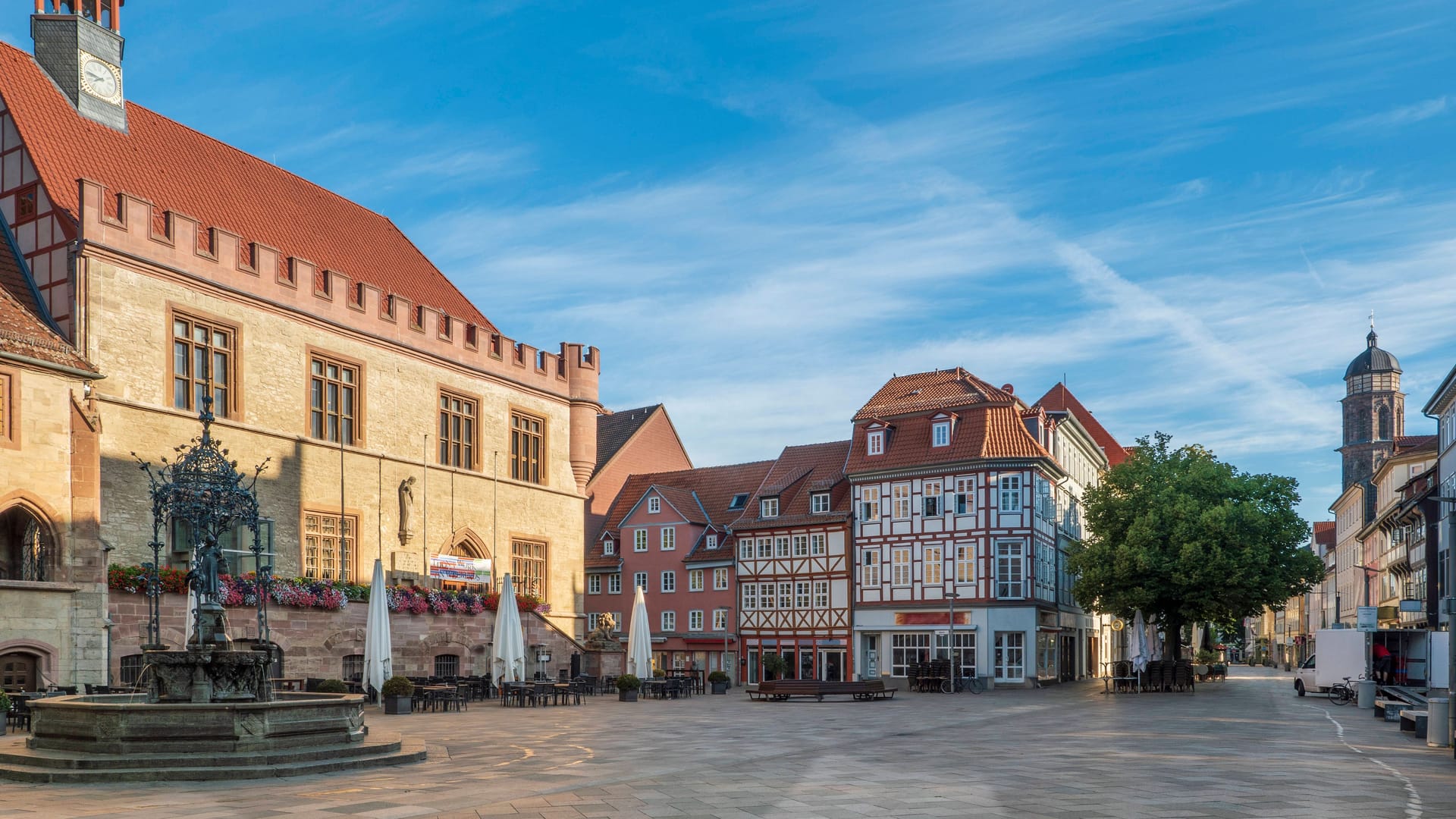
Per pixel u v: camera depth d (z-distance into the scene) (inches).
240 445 1590.8
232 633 1477.6
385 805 608.7
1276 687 2380.7
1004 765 812.0
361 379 1800.0
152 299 1487.5
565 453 2245.3
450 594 1868.8
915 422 2642.7
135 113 1760.6
